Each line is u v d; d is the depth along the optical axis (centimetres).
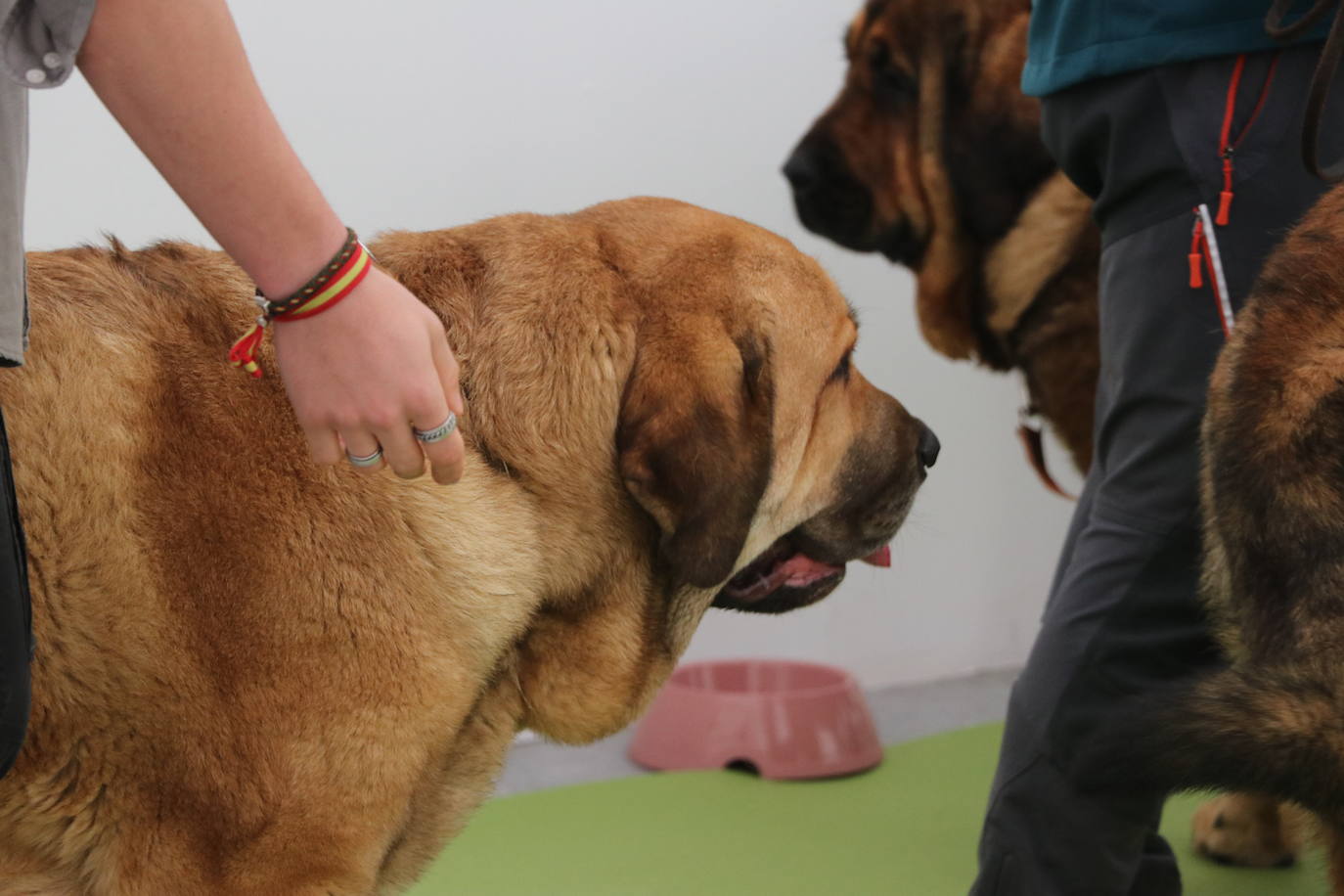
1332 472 183
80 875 154
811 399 199
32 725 144
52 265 158
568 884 307
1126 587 210
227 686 149
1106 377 227
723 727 396
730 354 183
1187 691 180
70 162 324
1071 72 223
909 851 329
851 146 390
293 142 346
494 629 169
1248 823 313
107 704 146
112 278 160
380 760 156
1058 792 209
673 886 306
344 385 124
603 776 392
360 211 359
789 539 217
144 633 146
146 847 150
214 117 112
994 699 469
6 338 113
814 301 199
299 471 156
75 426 148
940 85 368
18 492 144
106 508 147
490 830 344
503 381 176
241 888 151
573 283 184
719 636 442
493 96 379
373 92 359
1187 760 175
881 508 219
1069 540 239
